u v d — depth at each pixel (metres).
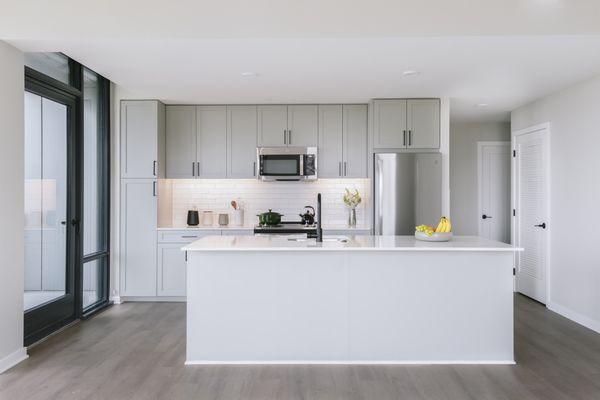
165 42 3.52
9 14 3.31
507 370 3.48
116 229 5.67
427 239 3.96
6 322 3.44
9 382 3.22
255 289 3.65
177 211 6.27
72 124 4.66
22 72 3.61
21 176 3.58
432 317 3.64
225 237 4.38
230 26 3.33
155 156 5.65
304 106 5.90
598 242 4.45
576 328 4.57
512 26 3.28
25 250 3.95
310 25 3.32
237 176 5.93
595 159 4.49
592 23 3.24
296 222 6.18
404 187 5.45
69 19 3.32
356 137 5.89
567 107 4.96
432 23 3.30
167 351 3.89
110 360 3.67
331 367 3.56
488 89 5.08
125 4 3.31
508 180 7.25
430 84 4.87
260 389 3.14
